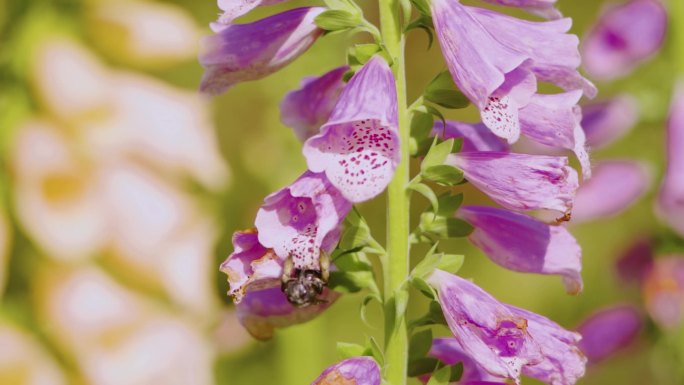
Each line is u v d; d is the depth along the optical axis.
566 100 0.87
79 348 1.24
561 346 0.88
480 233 0.90
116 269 1.31
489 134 0.90
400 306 0.87
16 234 1.23
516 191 0.86
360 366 0.86
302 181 0.84
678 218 1.23
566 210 0.86
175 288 1.34
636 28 1.22
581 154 0.87
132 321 1.28
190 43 1.36
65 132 1.26
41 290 1.23
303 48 0.89
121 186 1.31
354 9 0.86
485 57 0.85
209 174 1.38
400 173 0.87
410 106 0.87
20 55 1.22
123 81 1.34
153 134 1.35
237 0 0.86
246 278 0.84
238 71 0.89
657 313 1.23
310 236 0.84
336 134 0.84
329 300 0.90
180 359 1.31
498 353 0.86
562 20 0.88
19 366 1.21
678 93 1.22
